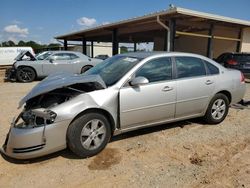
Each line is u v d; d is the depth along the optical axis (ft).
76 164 10.87
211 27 40.55
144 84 12.73
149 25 43.47
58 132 10.55
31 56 39.06
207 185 9.36
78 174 10.09
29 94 11.25
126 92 12.16
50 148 10.52
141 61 13.08
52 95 11.62
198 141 13.48
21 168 10.50
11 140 10.48
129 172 10.25
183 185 9.37
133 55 14.46
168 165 10.84
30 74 37.04
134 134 14.35
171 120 14.25
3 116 17.88
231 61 36.73
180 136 14.16
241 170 10.46
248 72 36.04
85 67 39.73
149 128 15.35
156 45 69.00
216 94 15.92
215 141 13.52
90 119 11.24
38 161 11.07
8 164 10.79
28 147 10.23
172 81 13.74
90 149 11.42
